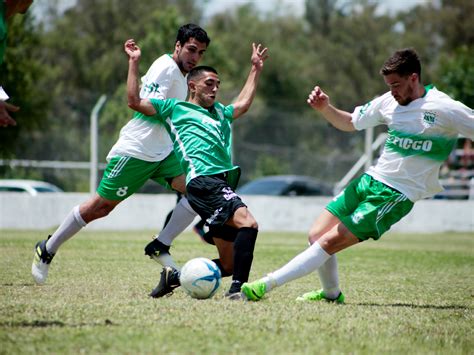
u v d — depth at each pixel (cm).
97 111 3997
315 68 11438
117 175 1464
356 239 1273
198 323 1028
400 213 1278
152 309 1137
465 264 2269
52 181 4678
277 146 5066
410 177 1269
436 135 1255
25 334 941
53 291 1377
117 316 1072
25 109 4584
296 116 5109
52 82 9638
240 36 11312
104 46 10550
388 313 1195
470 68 5622
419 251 2809
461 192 4831
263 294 1269
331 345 934
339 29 12238
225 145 1373
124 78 10069
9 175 4866
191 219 1483
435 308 1298
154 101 1355
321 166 5125
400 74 1240
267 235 3766
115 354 855
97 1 10906
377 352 912
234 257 1299
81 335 940
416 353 916
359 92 11462
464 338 1022
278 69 10806
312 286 1585
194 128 1344
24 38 4572
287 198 4369
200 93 1370
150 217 4253
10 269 1764
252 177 5112
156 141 1464
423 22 12088
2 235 3166
